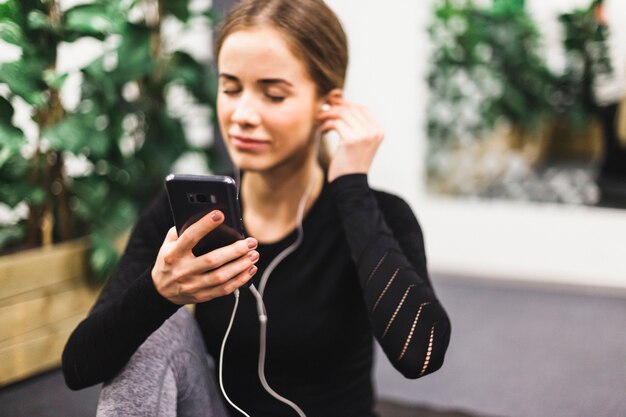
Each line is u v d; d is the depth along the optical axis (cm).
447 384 212
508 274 314
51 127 168
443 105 371
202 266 78
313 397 104
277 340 102
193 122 243
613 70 341
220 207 78
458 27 359
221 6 286
